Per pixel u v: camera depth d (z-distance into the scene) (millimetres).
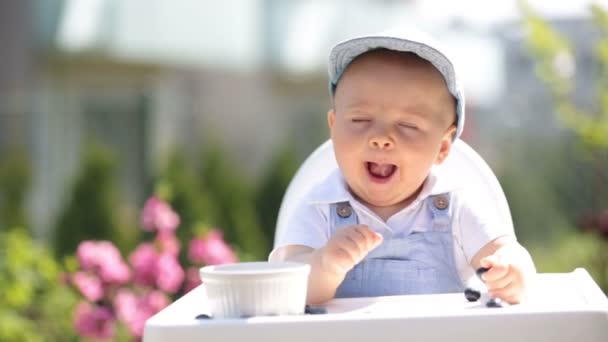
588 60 14008
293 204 2807
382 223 2422
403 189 2387
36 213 9492
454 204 2447
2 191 8344
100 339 5000
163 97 11305
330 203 2463
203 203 7691
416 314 1689
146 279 5059
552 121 15836
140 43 10469
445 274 2400
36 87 10125
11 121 9977
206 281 1896
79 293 5297
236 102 12477
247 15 11953
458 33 16219
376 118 2346
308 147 13078
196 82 12008
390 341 1677
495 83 15953
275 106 12930
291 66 12094
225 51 11367
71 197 7691
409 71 2338
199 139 11922
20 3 10125
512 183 12758
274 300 1859
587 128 7477
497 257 2174
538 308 1738
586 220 6848
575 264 8195
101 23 10328
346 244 2160
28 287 5402
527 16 7473
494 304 2000
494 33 17547
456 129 2461
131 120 10984
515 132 15367
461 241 2426
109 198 7742
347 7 13695
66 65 10008
